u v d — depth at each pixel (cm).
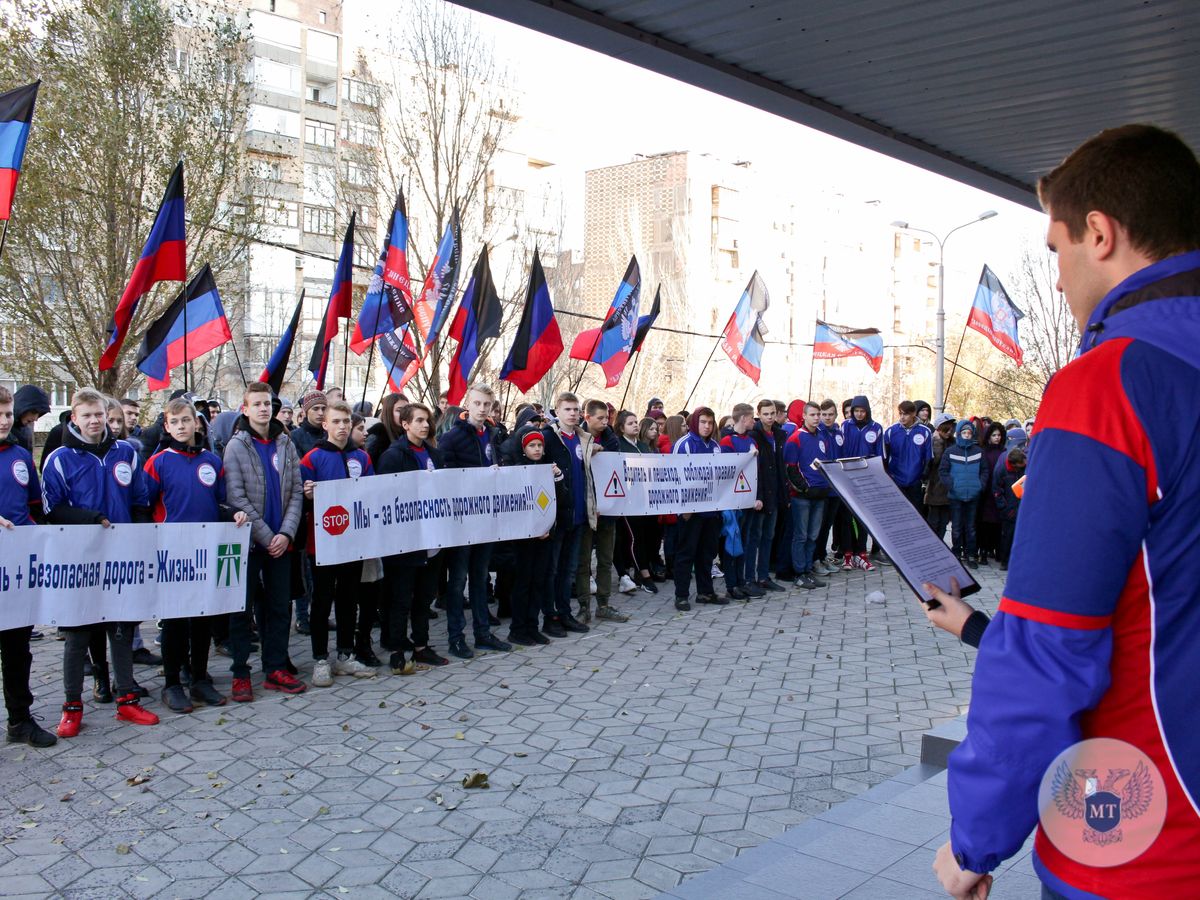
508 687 717
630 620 973
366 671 750
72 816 480
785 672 763
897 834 409
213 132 1773
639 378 4391
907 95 654
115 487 639
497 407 1122
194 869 422
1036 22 531
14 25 1614
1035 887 348
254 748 583
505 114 2677
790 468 1173
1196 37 555
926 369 7531
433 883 408
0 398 598
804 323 8344
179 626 669
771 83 628
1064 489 133
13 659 588
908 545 197
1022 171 851
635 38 545
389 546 749
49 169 1602
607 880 411
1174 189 144
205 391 2795
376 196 2619
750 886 359
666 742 591
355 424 915
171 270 789
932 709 662
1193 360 132
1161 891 131
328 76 5197
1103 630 132
